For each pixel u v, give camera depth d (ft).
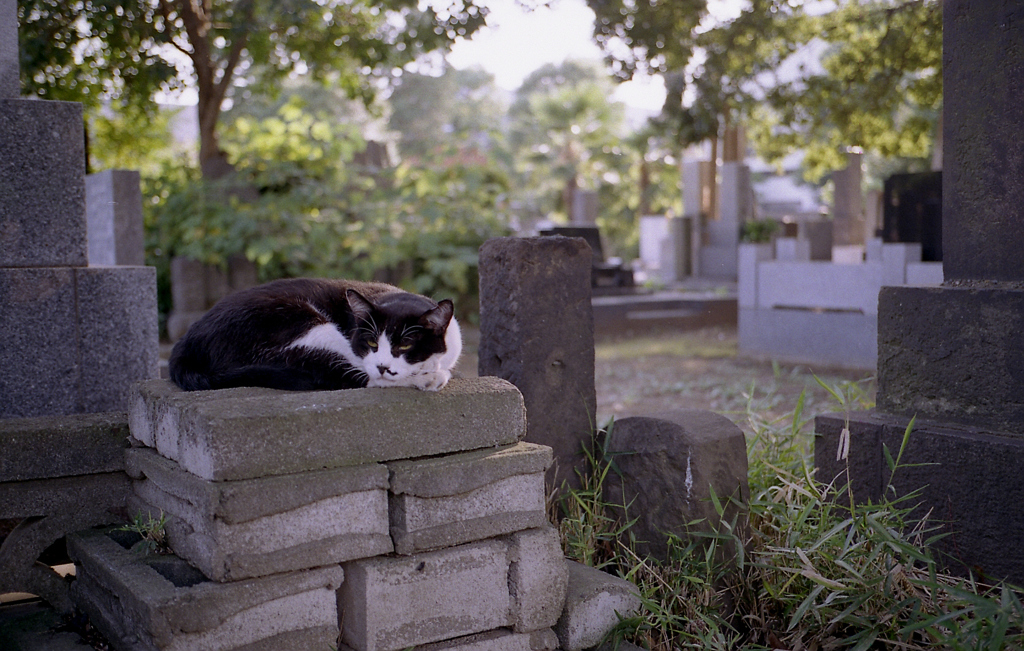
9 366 10.98
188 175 39.55
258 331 10.01
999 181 11.45
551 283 11.82
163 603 7.36
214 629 7.57
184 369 9.76
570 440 12.17
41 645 9.02
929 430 11.64
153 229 38.60
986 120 11.52
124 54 30.25
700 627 10.04
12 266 10.95
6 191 10.84
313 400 8.38
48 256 11.17
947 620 8.90
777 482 12.56
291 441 7.86
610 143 89.51
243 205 37.99
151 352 11.94
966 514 11.14
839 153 53.52
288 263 38.96
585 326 12.19
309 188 38.63
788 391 26.84
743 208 62.59
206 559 7.76
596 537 11.07
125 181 24.48
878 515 10.35
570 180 87.25
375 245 39.70
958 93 11.83
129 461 9.60
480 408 8.95
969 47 11.63
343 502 8.09
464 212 42.01
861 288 31.40
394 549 8.40
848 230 53.01
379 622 8.14
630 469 11.48
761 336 35.27
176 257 36.94
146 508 9.49
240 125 39.40
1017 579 10.65
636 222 95.55
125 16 28.32
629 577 10.40
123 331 11.68
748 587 10.55
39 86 28.22
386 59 35.99
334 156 40.27
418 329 10.12
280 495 7.74
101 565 8.74
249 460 7.68
